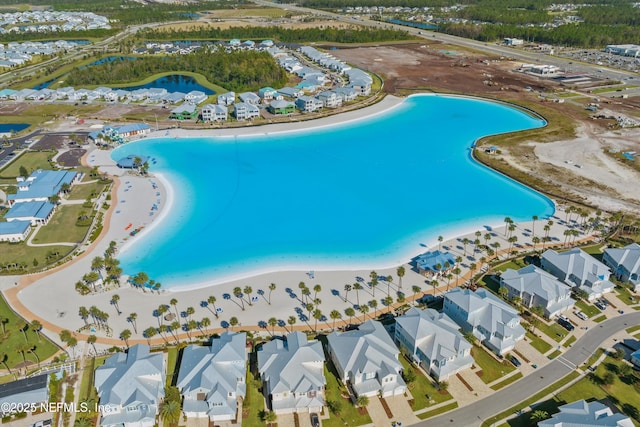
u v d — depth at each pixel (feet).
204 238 455.63
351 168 615.98
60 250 428.15
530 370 301.63
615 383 290.76
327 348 316.60
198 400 270.87
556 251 425.28
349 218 494.59
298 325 339.57
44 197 505.66
